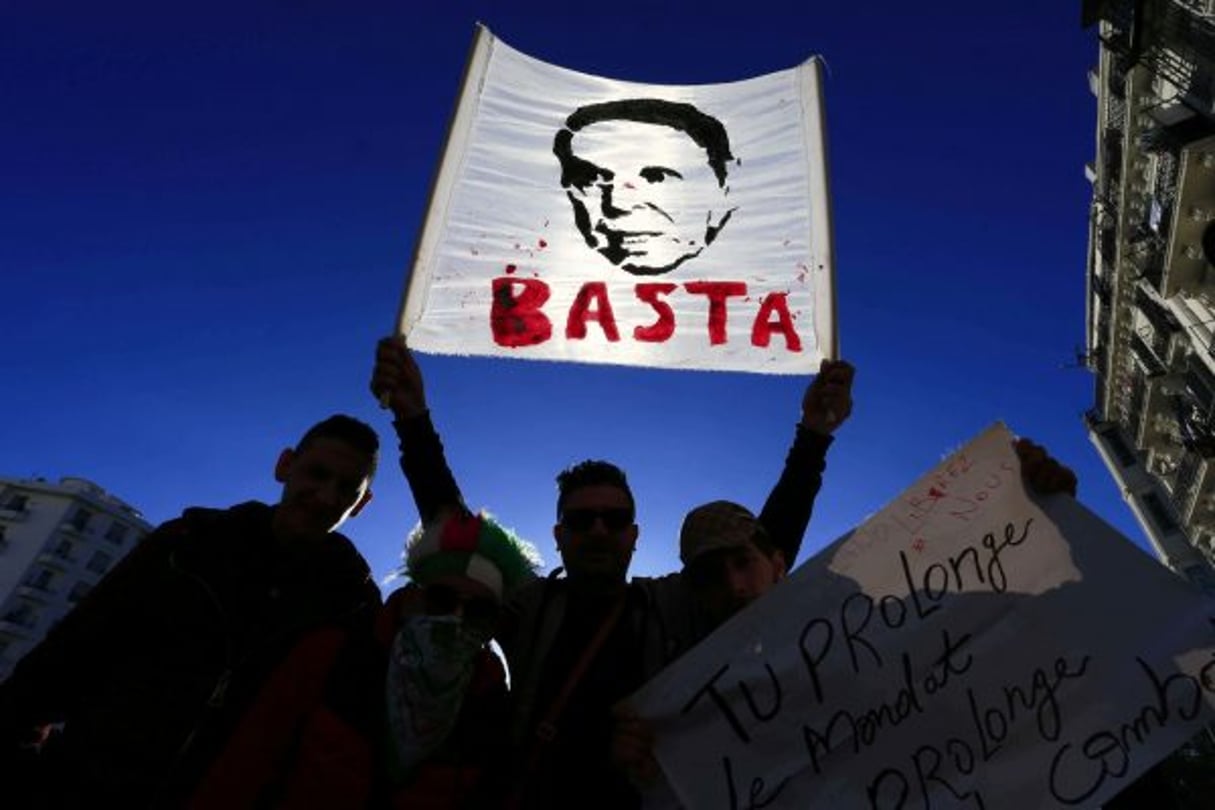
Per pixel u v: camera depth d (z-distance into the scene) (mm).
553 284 2988
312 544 2092
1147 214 21094
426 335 2807
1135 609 1813
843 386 2707
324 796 1624
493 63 3490
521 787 1861
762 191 3234
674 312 2953
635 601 2287
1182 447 24375
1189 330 19828
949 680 1819
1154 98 20047
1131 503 30000
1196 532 24516
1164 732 1668
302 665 1814
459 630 1738
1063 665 1792
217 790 1625
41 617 50250
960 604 1914
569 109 3471
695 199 3240
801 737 1787
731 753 1775
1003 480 2062
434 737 1677
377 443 2270
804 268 3010
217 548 2000
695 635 2201
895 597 1940
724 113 3492
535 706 2023
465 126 3299
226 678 1804
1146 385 25031
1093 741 1692
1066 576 1894
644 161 3336
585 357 2855
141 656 1842
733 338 2891
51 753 1709
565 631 2191
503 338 2859
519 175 3242
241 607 1925
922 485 2107
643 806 1787
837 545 2039
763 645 1896
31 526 52250
